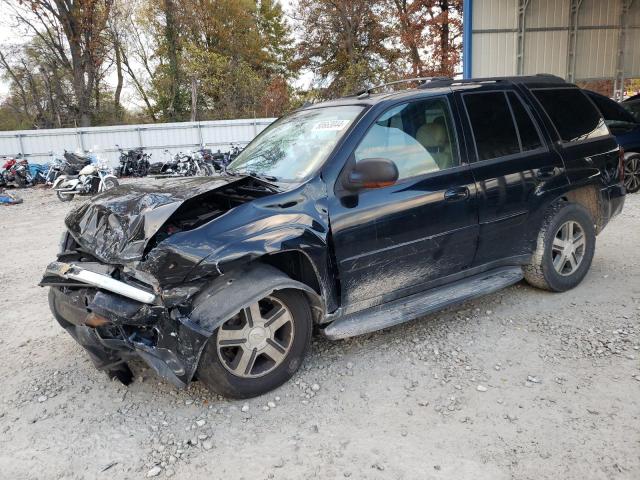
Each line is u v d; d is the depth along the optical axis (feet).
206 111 96.48
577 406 9.57
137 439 9.28
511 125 13.65
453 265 12.62
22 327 14.92
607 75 53.88
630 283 15.44
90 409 10.33
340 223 10.67
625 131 29.68
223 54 101.65
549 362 11.22
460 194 12.21
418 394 10.28
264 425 9.50
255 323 9.97
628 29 52.80
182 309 9.23
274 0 120.78
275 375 10.38
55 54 93.20
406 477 7.97
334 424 9.43
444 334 12.85
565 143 14.57
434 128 12.32
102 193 12.31
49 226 32.07
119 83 104.78
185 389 10.88
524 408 9.61
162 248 9.14
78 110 95.14
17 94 102.01
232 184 10.68
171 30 94.89
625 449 8.32
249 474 8.23
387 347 12.32
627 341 11.90
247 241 9.50
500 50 49.44
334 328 10.84
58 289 10.98
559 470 7.95
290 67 108.78
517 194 13.29
